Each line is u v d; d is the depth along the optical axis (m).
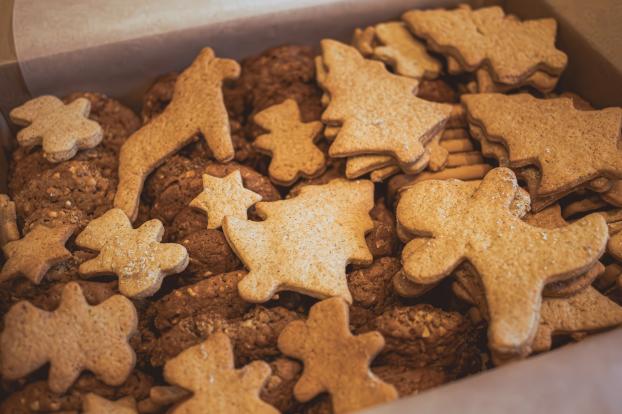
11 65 0.48
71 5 0.49
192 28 0.50
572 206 0.44
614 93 0.47
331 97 0.47
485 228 0.40
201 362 0.38
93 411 0.38
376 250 0.43
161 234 0.43
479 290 0.39
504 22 0.50
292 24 0.51
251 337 0.39
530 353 0.38
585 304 0.40
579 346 0.35
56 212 0.44
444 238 0.40
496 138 0.45
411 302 0.42
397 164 0.45
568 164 0.42
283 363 0.38
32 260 0.41
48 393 0.38
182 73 0.49
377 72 0.48
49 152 0.45
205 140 0.47
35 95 0.50
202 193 0.44
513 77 0.47
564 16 0.49
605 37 0.47
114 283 0.41
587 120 0.44
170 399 0.38
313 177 0.46
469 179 0.45
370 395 0.36
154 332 0.41
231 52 0.52
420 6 0.53
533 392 0.34
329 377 0.37
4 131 0.49
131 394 0.39
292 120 0.48
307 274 0.40
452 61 0.49
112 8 0.49
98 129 0.46
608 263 0.43
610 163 0.42
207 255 0.42
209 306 0.40
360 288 0.41
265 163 0.48
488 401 0.34
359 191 0.44
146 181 0.46
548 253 0.39
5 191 0.47
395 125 0.45
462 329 0.39
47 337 0.38
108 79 0.50
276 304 0.41
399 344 0.39
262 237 0.41
